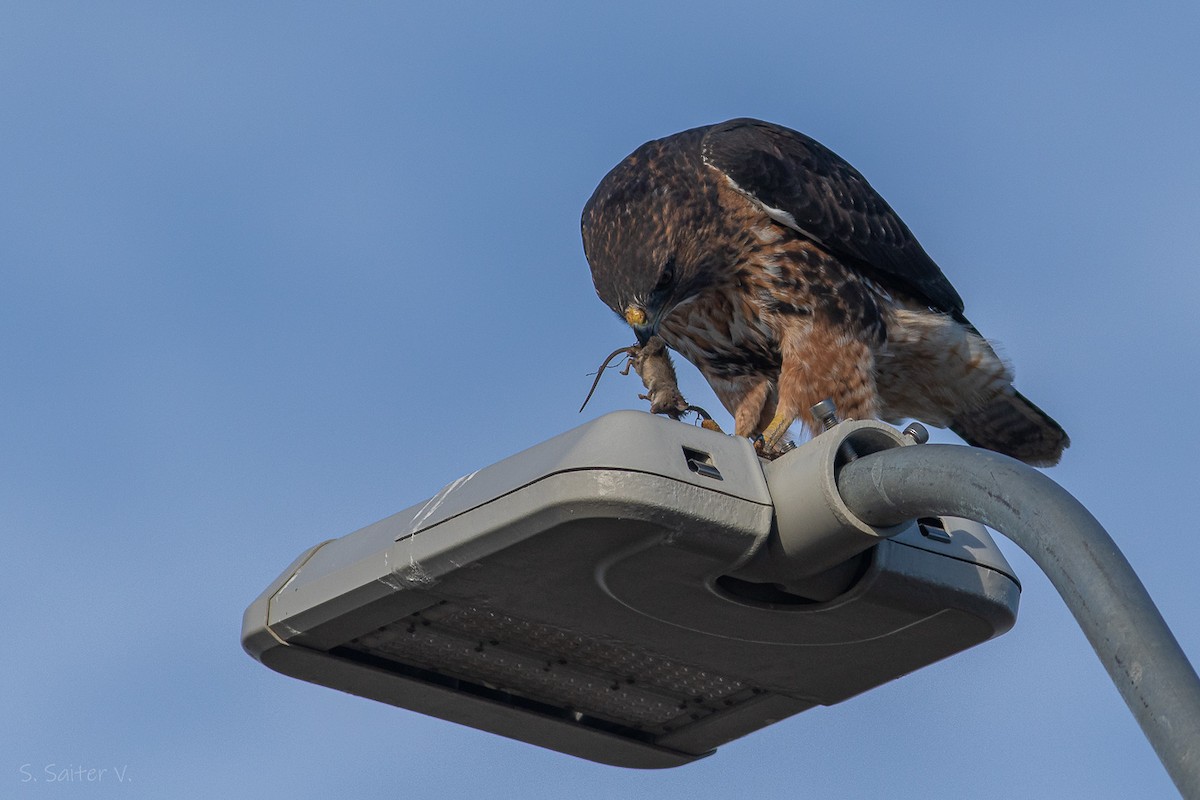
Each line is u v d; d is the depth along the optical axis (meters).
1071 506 5.04
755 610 6.58
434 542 6.31
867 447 6.26
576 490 5.88
